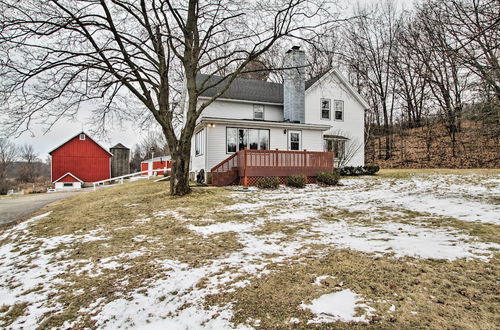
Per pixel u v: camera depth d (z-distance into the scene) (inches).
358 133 815.7
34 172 2098.9
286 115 721.0
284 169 555.8
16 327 109.3
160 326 102.5
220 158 603.5
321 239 198.5
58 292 136.3
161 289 131.7
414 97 1128.2
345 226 234.7
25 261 185.6
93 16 356.2
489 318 94.2
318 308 106.3
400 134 1112.2
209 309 111.3
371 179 622.8
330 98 784.3
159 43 418.9
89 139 1211.9
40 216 353.7
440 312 99.2
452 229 205.3
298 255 166.9
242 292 123.1
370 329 91.3
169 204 362.6
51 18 344.2
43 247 213.0
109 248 200.4
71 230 261.4
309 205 344.8
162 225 261.0
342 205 338.3
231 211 315.6
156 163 1419.8
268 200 386.9
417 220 242.7
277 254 171.2
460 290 114.2
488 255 149.0
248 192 455.2
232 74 428.1
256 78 1055.6
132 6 390.9
